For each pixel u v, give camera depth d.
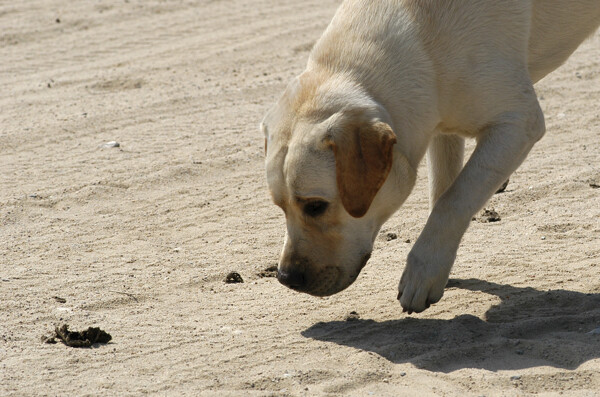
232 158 16.14
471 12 9.89
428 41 9.80
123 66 22.72
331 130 8.98
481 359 8.93
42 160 16.16
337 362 8.92
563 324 9.73
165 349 9.34
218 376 8.66
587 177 14.69
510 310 10.23
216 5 28.97
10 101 19.92
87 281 11.24
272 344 9.42
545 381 8.39
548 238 12.38
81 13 27.72
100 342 9.54
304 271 9.44
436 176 11.49
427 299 9.78
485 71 9.87
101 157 16.28
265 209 13.90
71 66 22.86
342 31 9.95
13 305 10.47
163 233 12.98
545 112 18.50
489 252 12.02
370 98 9.37
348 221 9.41
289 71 22.09
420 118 9.74
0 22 26.72
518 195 14.04
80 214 13.66
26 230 13.00
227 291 11.03
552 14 10.77
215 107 19.42
